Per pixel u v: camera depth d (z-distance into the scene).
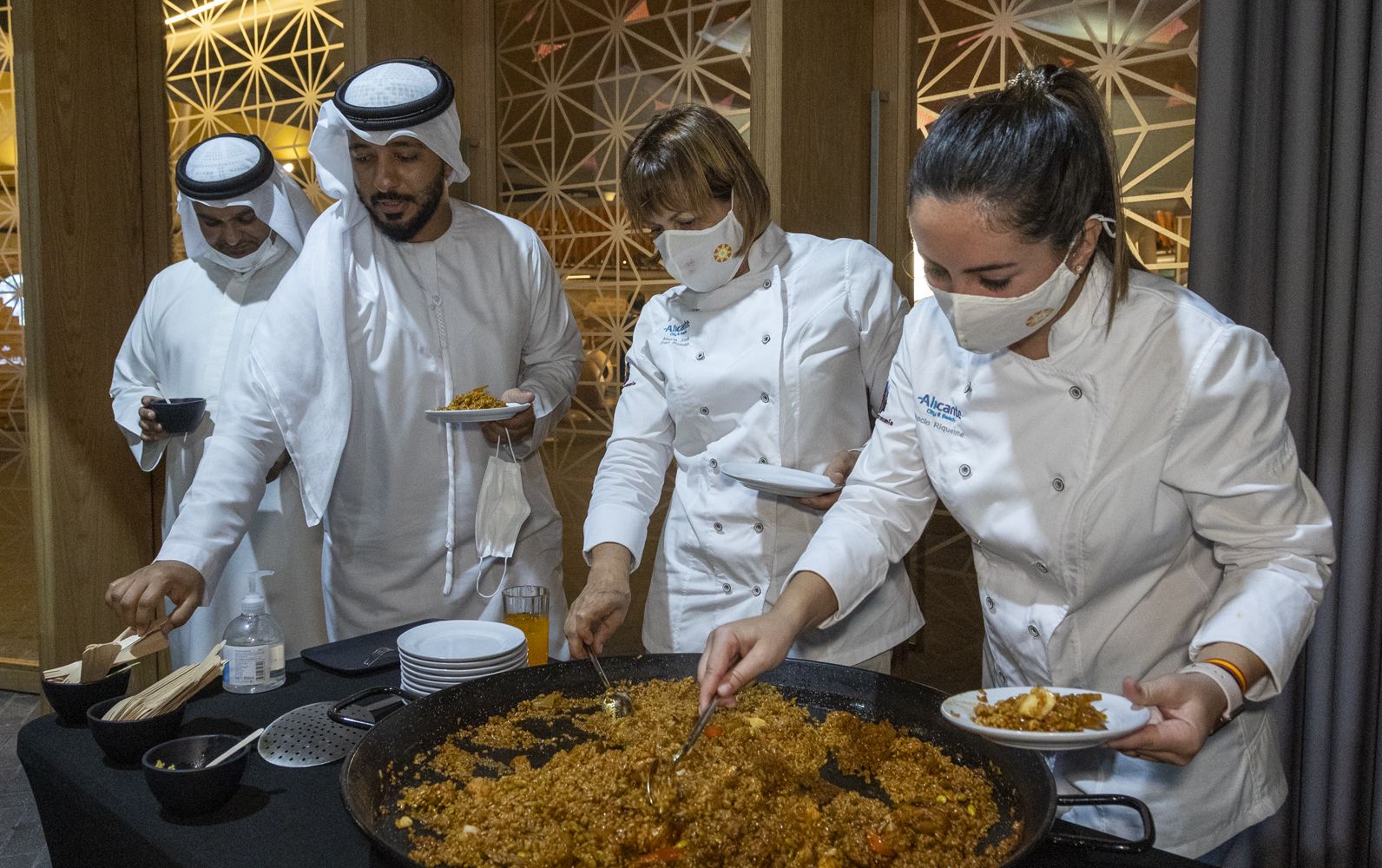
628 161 1.85
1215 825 1.42
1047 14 2.79
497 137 3.68
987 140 1.14
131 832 1.18
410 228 2.33
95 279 3.62
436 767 1.28
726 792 1.17
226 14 3.69
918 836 1.12
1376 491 2.04
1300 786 2.17
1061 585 1.39
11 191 4.02
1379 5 1.96
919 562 3.14
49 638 3.58
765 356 1.91
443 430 2.39
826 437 1.95
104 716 1.39
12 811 3.02
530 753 1.32
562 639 2.59
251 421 2.17
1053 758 1.51
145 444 3.00
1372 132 1.98
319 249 2.29
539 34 3.55
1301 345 2.07
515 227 2.55
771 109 2.87
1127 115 2.69
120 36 3.66
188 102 3.78
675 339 2.03
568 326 2.63
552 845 1.09
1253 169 2.11
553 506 2.61
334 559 2.43
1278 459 1.26
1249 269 2.13
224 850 1.12
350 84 2.23
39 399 3.52
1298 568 1.22
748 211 1.88
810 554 1.51
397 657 1.70
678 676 1.51
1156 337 1.28
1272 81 2.09
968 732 1.08
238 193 2.76
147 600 1.69
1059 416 1.34
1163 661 1.41
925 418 1.51
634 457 2.05
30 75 3.41
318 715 1.45
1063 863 1.07
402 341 2.35
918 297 3.08
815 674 1.48
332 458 2.25
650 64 3.30
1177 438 1.28
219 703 1.53
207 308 2.96
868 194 3.12
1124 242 1.24
